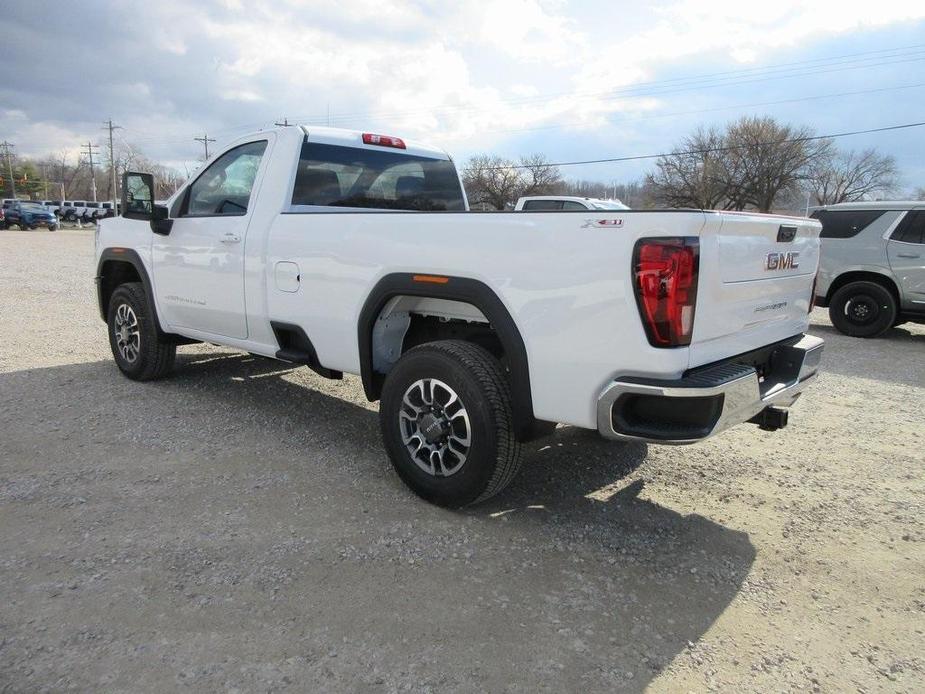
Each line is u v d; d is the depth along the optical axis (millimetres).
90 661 2361
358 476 4016
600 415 2965
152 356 5707
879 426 5363
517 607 2777
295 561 3051
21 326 8633
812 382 3875
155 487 3775
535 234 3068
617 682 2369
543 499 3824
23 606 2654
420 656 2453
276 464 4160
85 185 129750
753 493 4008
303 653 2445
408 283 3566
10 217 42594
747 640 2637
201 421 4914
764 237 3275
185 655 2408
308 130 4660
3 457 4141
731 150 58219
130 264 5949
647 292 2768
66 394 5488
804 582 3064
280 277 4348
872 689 2393
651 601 2869
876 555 3318
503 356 3859
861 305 9859
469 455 3389
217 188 5070
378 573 2986
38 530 3256
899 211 9508
